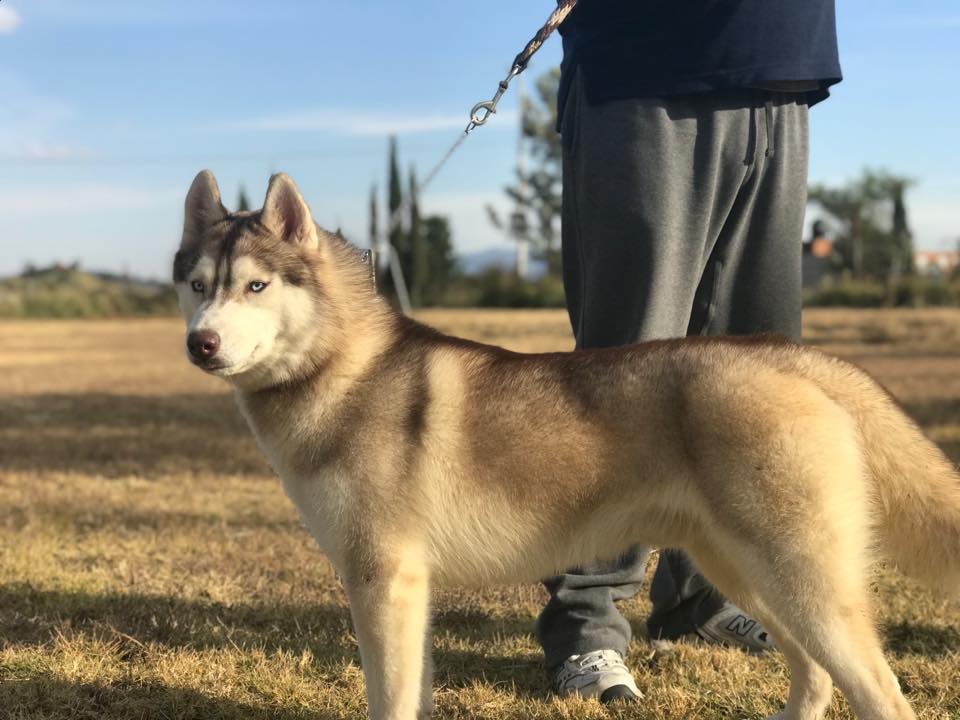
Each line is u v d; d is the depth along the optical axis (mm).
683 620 1534
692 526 1199
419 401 1215
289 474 1239
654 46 1332
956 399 3887
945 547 1146
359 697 1365
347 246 1336
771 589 1130
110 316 17734
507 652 1523
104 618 1612
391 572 1188
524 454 1189
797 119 1404
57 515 2234
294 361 1230
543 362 1228
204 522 2217
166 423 3857
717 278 1434
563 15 1401
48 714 1312
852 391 1166
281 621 1637
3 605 1663
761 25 1318
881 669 1101
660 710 1313
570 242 1461
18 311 17141
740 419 1136
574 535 1207
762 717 1303
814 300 13352
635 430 1172
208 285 1241
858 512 1129
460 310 15734
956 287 12609
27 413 4180
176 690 1371
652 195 1347
